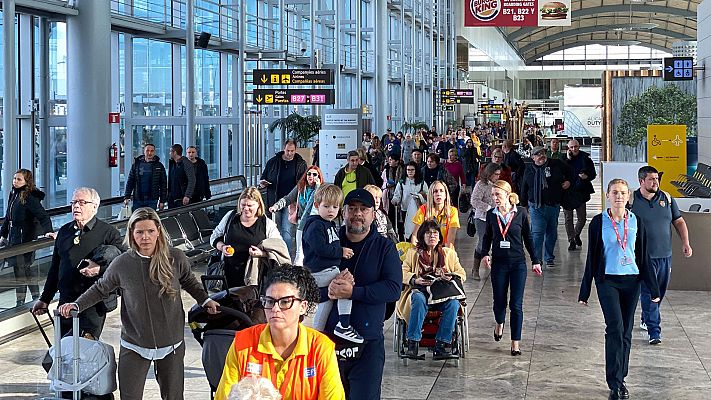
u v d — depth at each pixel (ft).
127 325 20.99
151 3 72.84
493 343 33.17
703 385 27.84
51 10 57.47
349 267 19.43
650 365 30.19
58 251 25.86
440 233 30.66
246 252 27.68
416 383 27.96
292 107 108.27
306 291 14.33
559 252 57.21
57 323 21.56
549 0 108.88
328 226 20.02
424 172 61.93
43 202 62.75
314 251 19.61
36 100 61.67
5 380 27.50
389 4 148.46
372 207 19.65
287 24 105.40
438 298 29.99
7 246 36.14
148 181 53.01
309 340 14.28
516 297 31.60
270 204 48.73
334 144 77.05
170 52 79.66
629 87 108.99
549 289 44.37
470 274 48.65
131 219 20.94
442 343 30.17
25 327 34.09
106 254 25.30
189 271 21.50
